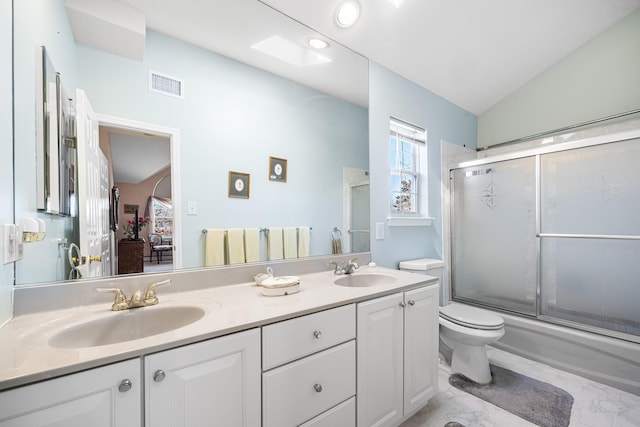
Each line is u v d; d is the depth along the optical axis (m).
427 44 2.04
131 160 1.19
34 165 0.95
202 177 1.36
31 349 0.70
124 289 1.14
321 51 1.80
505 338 2.26
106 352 0.68
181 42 1.31
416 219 2.33
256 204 1.55
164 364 0.74
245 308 1.02
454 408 1.58
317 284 1.44
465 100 2.79
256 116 1.55
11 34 0.82
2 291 0.84
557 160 2.04
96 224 1.12
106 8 1.13
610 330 1.82
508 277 2.30
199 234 1.35
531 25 2.08
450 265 2.69
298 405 1.01
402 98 2.30
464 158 2.91
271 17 1.57
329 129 1.86
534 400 1.63
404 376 1.41
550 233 2.07
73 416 0.63
